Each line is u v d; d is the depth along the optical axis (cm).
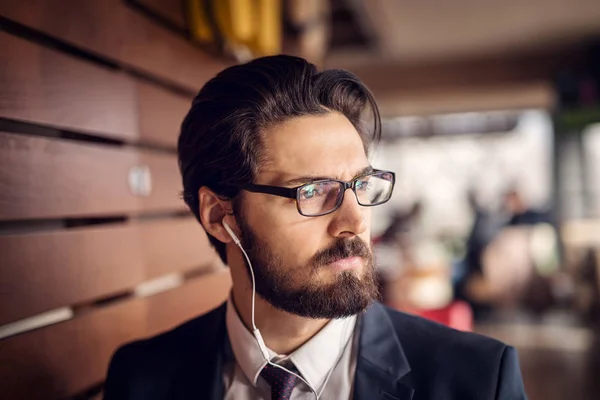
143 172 172
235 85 101
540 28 566
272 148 95
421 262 419
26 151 120
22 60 120
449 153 1006
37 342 123
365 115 107
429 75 699
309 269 92
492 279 606
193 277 214
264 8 239
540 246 689
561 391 374
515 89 695
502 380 92
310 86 97
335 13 516
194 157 106
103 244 148
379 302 112
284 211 93
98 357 145
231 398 106
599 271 542
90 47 146
